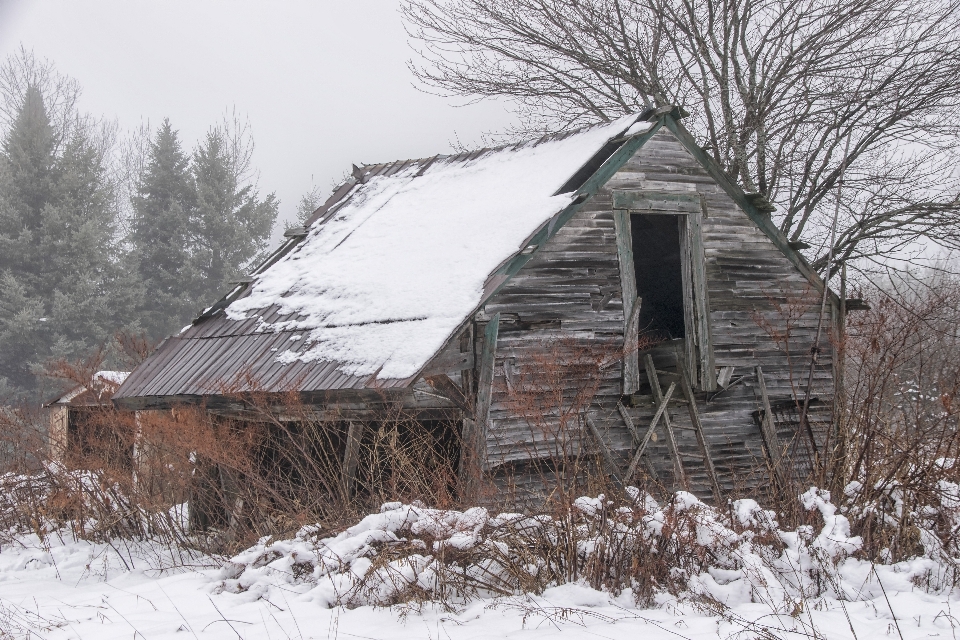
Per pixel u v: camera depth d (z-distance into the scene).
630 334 12.14
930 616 6.61
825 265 19.28
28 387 35.00
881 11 19.62
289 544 8.61
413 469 9.67
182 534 11.81
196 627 7.12
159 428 11.39
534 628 6.54
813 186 20.20
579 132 14.02
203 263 41.69
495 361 11.11
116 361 32.84
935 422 9.80
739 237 13.35
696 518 7.63
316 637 6.64
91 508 12.40
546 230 11.67
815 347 12.13
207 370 12.94
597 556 7.45
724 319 13.09
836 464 9.77
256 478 10.73
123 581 9.95
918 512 8.23
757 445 13.16
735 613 6.76
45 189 38.75
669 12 21.56
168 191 42.62
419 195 15.43
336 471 11.64
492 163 15.03
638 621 6.64
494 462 10.86
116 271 38.66
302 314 13.09
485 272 11.25
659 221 15.12
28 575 10.60
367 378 10.32
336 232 15.66
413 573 7.52
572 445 11.45
